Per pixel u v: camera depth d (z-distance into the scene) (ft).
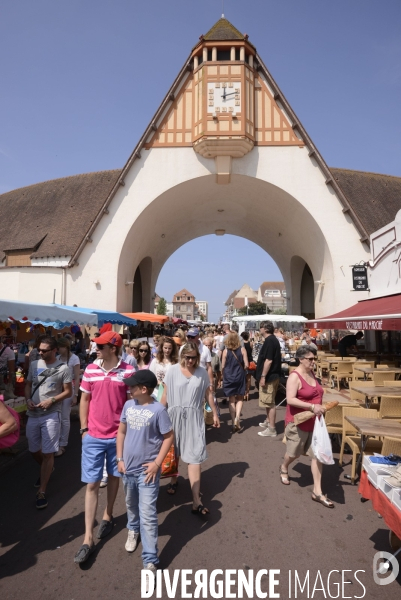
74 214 86.02
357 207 83.71
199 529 12.60
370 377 33.86
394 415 19.35
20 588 9.80
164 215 66.13
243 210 72.02
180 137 58.08
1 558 11.12
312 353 15.44
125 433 11.43
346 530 12.54
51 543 11.89
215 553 11.25
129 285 64.69
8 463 19.45
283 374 35.53
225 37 55.01
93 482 11.46
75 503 14.70
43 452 14.64
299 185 57.00
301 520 13.20
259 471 17.84
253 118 56.70
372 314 36.58
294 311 81.66
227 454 20.29
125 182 58.70
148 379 10.84
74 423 27.12
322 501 14.38
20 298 59.26
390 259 45.03
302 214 58.80
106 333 12.53
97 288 58.13
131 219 58.39
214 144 54.54
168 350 18.62
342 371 37.04
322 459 14.06
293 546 11.62
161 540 11.93
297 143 57.36
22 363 32.32
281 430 25.08
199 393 14.23
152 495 10.57
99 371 12.28
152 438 10.84
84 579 10.14
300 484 16.34
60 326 33.42
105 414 12.00
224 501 14.70
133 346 22.98
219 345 37.93
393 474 10.87
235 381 24.41
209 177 58.08
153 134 58.54
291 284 81.66
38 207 94.17
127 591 9.67
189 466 13.85
